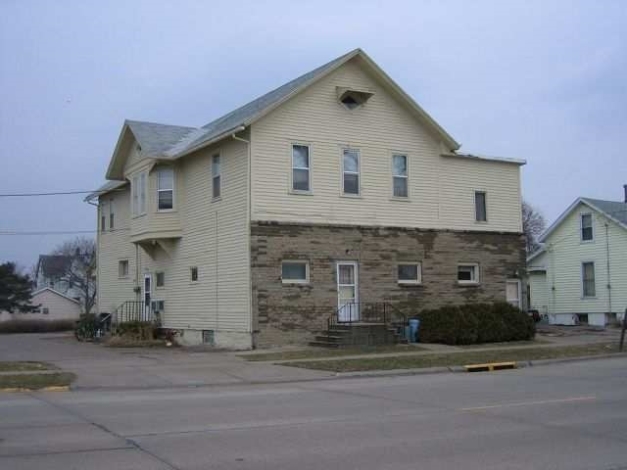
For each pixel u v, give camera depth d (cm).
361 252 2659
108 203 3781
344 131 2666
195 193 2806
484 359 2109
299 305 2497
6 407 1266
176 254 2934
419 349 2372
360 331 2466
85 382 1631
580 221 4384
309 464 795
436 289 2839
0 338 3466
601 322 4188
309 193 2559
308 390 1530
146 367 1917
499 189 3083
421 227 2827
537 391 1451
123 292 3528
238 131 2434
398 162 2808
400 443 912
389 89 2764
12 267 7875
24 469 770
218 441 928
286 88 2819
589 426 1032
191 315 2795
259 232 2438
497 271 3027
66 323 5750
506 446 892
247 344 2419
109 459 820
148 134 3034
